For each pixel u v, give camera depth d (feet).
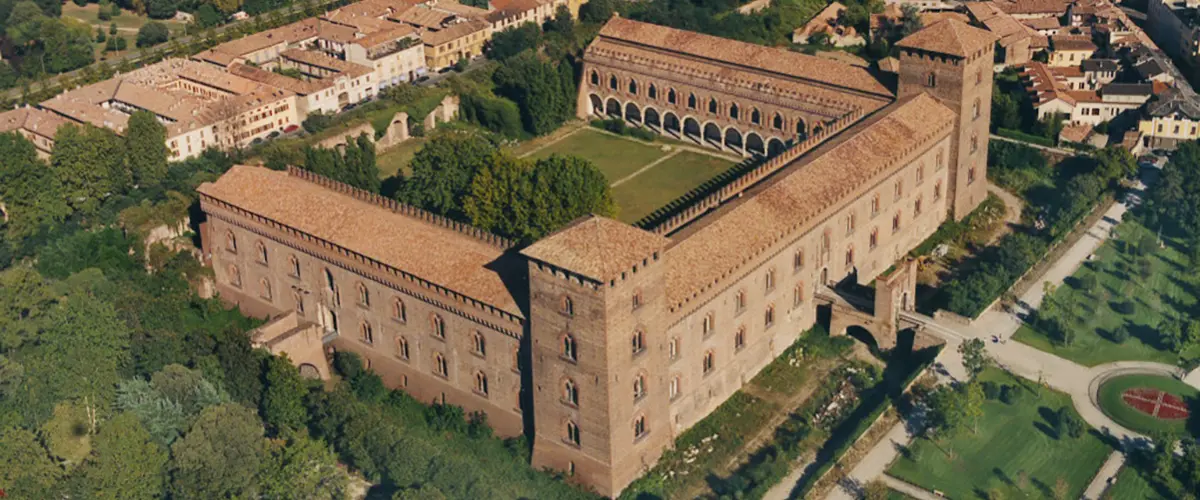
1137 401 624.18
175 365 611.88
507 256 590.96
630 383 551.59
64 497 541.75
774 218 636.48
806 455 594.65
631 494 566.36
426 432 614.75
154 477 554.46
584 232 534.37
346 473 584.40
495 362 589.32
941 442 598.75
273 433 615.98
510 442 598.34
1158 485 568.41
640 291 537.24
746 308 625.41
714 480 581.53
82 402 591.37
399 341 631.15
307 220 649.61
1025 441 598.34
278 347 633.61
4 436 553.23
